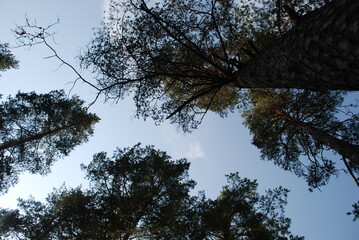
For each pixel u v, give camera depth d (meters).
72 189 9.65
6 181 10.30
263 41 7.25
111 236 7.39
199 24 5.60
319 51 2.13
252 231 8.30
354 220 6.93
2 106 9.95
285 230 8.59
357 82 1.97
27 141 11.05
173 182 8.98
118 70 5.56
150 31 5.50
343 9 1.89
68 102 11.23
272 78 3.20
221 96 9.80
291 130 10.77
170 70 6.03
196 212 8.27
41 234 7.75
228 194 9.33
